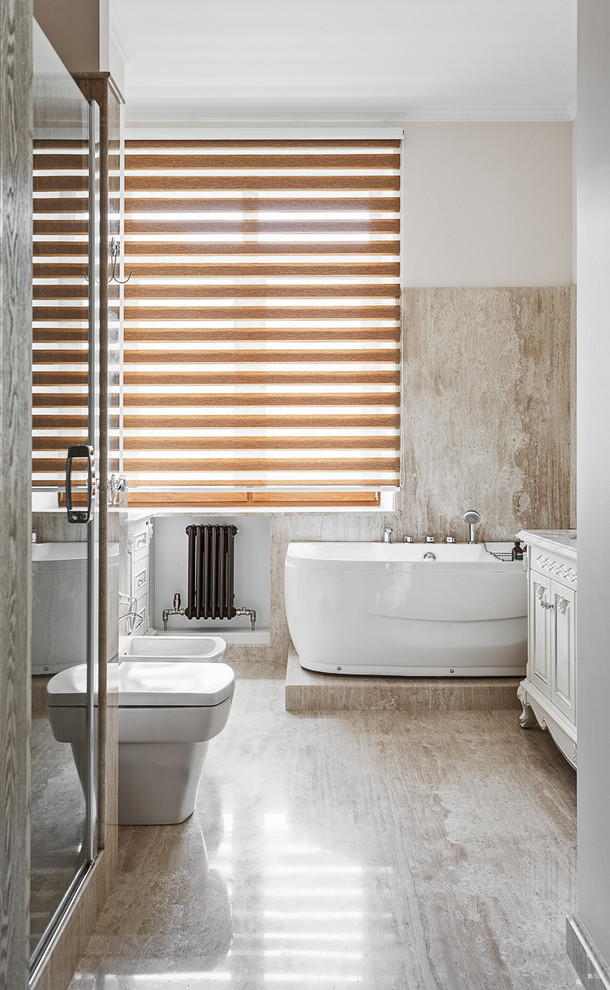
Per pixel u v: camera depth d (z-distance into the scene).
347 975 1.80
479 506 4.54
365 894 2.14
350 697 3.76
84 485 1.90
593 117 1.80
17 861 1.08
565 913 2.06
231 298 4.55
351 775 2.97
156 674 2.66
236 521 4.92
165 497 4.72
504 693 3.78
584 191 1.87
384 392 4.55
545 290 4.48
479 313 4.50
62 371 1.73
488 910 2.07
